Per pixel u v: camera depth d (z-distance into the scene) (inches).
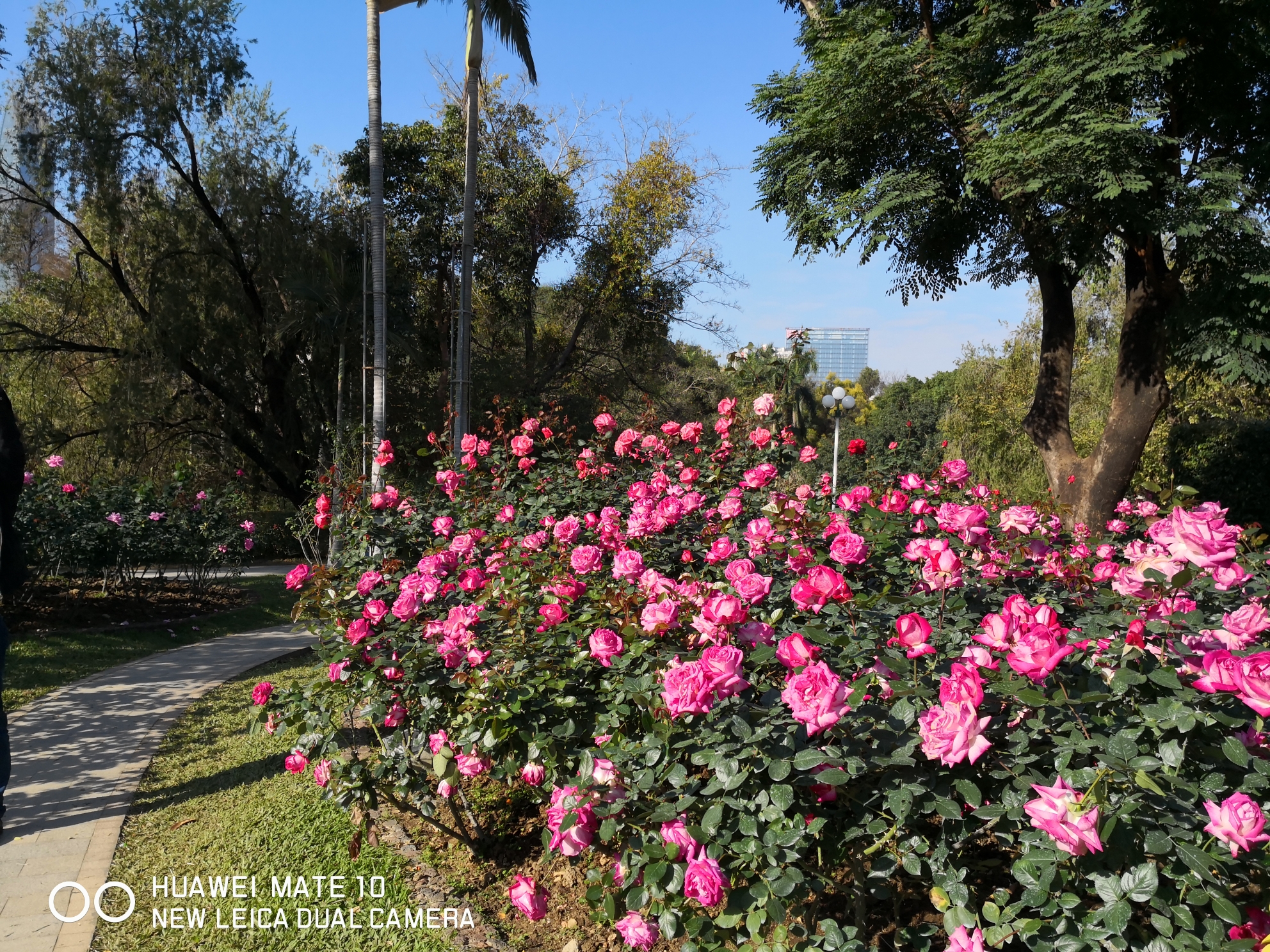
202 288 667.4
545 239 849.5
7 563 158.4
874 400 2571.4
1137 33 358.9
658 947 107.7
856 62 426.6
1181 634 78.2
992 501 161.6
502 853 140.2
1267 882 68.4
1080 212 395.2
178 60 626.5
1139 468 585.9
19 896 130.1
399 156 821.9
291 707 127.7
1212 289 380.8
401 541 194.5
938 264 534.3
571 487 209.0
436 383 805.9
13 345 645.3
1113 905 58.7
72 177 603.8
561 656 108.3
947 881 67.6
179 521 398.9
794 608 106.6
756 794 75.4
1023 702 70.7
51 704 241.4
